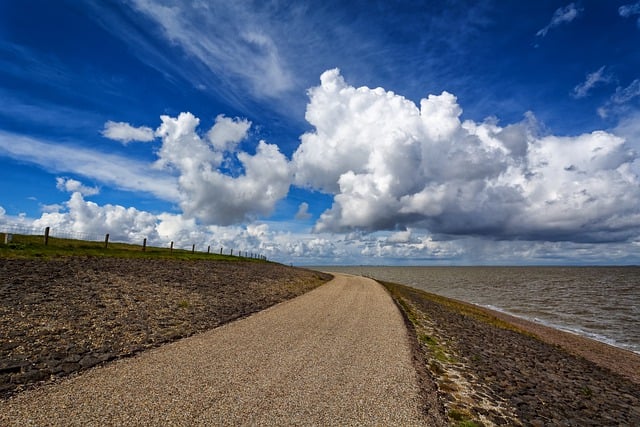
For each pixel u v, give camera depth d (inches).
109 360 399.5
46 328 457.7
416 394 362.0
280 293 1150.3
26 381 323.9
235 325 629.6
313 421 288.5
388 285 2153.1
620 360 863.7
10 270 717.9
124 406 291.0
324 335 593.3
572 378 584.1
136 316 579.8
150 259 1296.8
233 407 302.8
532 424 341.7
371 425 289.6
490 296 2517.2
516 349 743.1
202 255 1977.1
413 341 610.5
